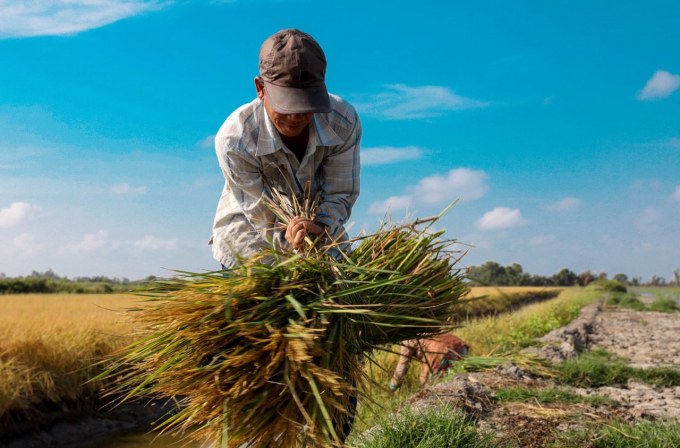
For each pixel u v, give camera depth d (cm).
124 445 629
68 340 779
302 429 171
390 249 235
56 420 651
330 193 275
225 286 189
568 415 404
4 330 788
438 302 231
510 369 580
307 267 198
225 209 272
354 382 203
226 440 161
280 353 171
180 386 187
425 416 337
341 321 190
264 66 224
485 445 319
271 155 259
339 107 264
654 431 341
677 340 1155
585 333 1259
